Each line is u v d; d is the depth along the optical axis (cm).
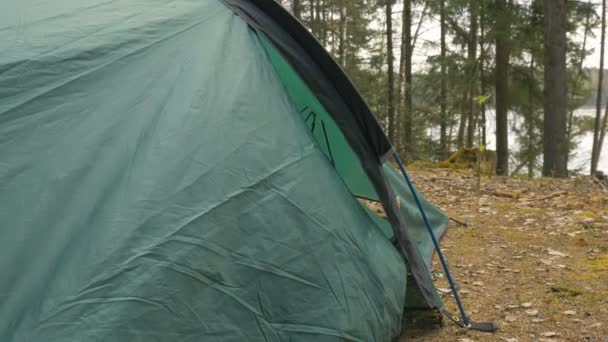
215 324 242
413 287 373
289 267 275
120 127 254
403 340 353
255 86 304
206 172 262
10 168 228
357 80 2084
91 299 217
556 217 637
